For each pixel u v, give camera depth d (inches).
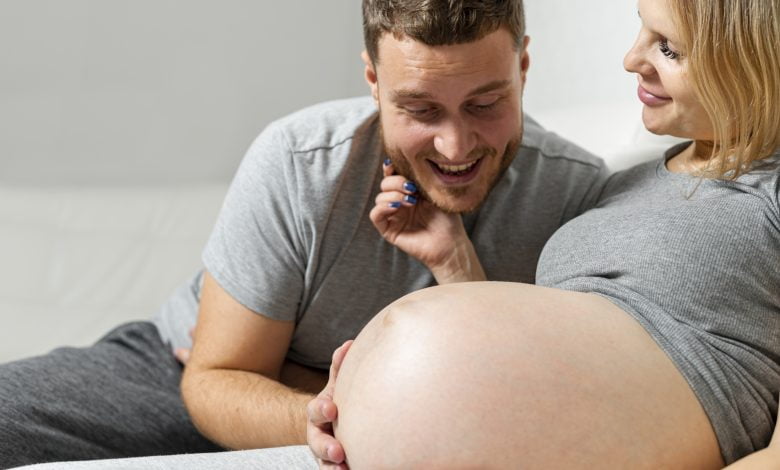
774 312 40.8
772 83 41.8
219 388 56.8
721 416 38.0
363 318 59.3
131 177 124.6
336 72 128.6
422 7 47.9
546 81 83.8
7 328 84.6
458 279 55.7
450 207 53.9
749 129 42.4
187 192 107.4
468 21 47.9
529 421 36.3
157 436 61.7
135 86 123.2
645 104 46.8
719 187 43.1
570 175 59.2
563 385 36.8
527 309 39.2
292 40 126.6
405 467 37.0
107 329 85.0
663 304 40.5
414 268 58.3
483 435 36.3
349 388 39.8
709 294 40.1
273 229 57.7
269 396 55.2
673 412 37.4
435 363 37.7
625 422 36.5
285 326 59.1
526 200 58.7
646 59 45.6
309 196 57.0
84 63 121.4
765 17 41.1
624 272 42.3
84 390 61.9
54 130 122.0
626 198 48.1
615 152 65.1
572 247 45.8
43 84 121.0
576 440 36.1
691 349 38.9
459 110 50.6
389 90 51.1
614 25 75.9
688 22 42.6
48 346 81.8
